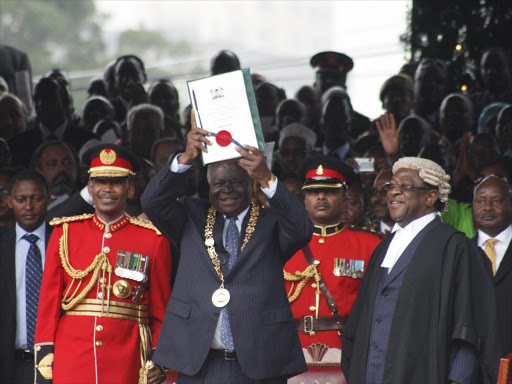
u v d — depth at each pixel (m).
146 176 25.16
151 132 33.19
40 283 21.02
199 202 17.95
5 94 34.69
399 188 18.45
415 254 17.98
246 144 16.47
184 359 16.53
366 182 29.06
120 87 38.72
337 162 21.81
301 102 37.59
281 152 31.56
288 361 16.62
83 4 72.75
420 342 17.31
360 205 25.70
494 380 17.28
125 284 18.80
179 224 17.47
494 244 23.02
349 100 35.66
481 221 22.94
